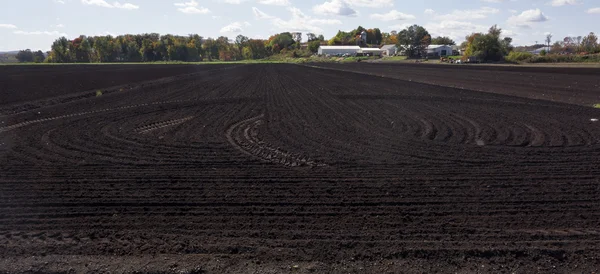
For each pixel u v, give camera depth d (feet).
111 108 66.69
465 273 17.67
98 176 30.58
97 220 22.95
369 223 22.26
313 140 42.16
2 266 18.24
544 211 23.67
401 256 18.90
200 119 55.62
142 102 74.49
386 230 21.43
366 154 36.22
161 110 64.13
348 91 91.97
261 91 93.56
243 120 54.85
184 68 208.33
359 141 41.45
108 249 19.69
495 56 261.44
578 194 26.13
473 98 75.87
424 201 25.17
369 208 24.27
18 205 25.04
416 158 34.76
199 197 26.23
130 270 17.97
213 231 21.48
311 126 49.93
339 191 27.02
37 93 88.89
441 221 22.44
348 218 22.93
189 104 71.20
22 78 127.13
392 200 25.40
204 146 39.83
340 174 30.58
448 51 386.32
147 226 22.16
